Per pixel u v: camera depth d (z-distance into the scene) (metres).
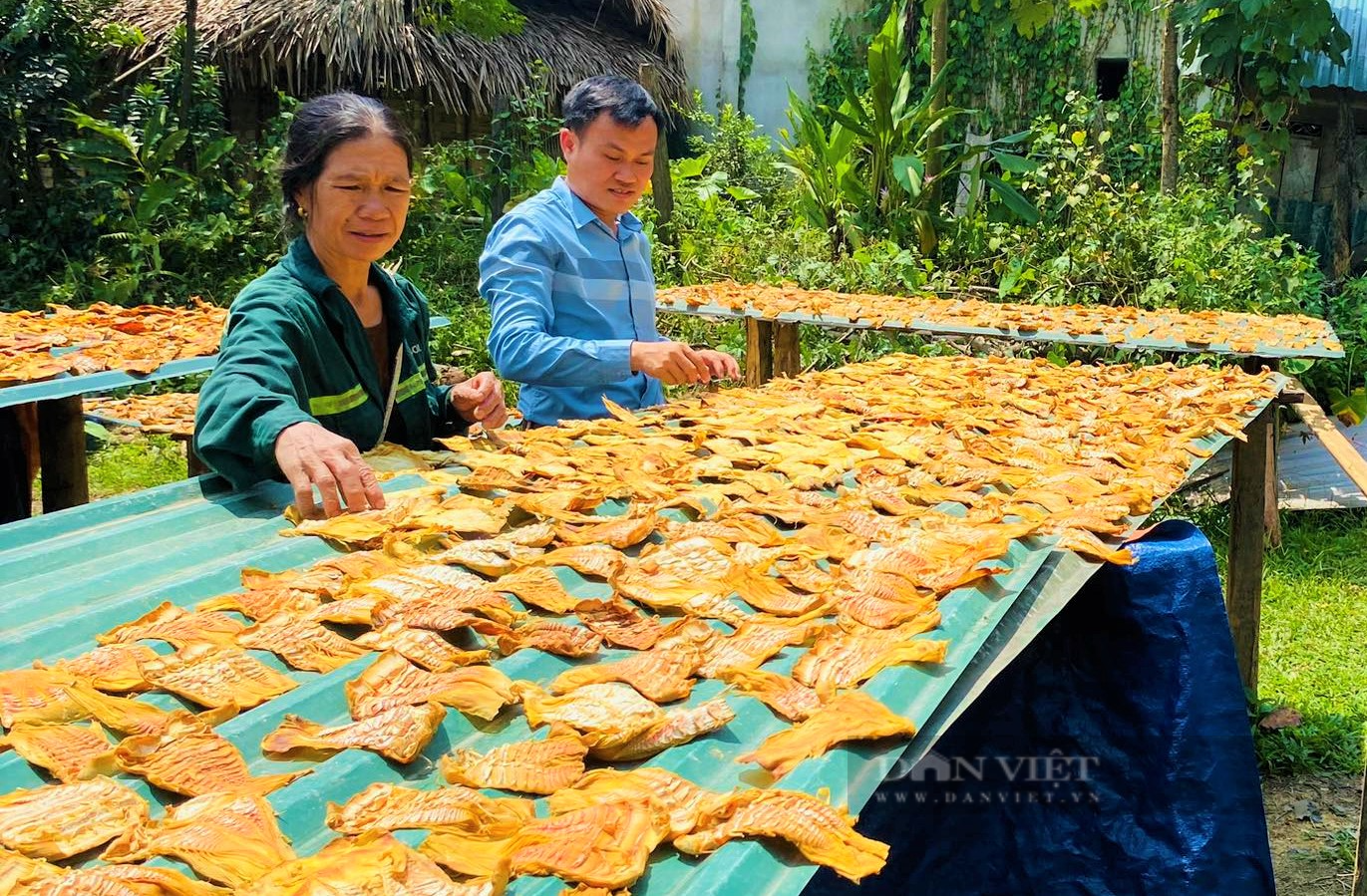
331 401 2.39
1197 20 8.19
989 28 11.38
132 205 9.07
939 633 1.52
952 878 2.28
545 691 1.36
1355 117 9.23
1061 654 2.33
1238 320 5.69
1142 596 2.26
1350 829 3.62
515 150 10.30
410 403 2.61
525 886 0.98
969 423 2.83
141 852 1.00
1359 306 7.84
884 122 9.35
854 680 1.39
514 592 1.58
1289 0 7.93
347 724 1.28
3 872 0.94
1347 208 8.96
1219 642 2.26
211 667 1.34
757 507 2.01
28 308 8.48
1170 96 8.33
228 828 1.02
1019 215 8.72
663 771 1.17
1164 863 2.23
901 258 8.15
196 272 9.01
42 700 1.24
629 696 1.31
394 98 10.90
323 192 2.31
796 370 6.40
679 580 1.67
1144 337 5.05
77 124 8.84
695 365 2.97
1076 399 3.36
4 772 1.13
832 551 1.83
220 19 9.93
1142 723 2.27
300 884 0.94
